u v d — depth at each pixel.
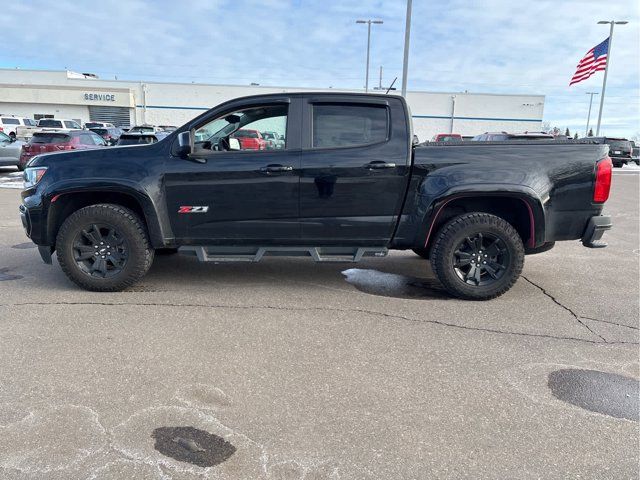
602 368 3.53
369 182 4.75
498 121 57.34
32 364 3.40
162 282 5.37
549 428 2.79
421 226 4.82
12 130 31.12
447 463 2.48
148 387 3.13
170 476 2.34
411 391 3.16
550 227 4.79
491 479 2.38
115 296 4.87
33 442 2.57
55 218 4.95
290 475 2.37
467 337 4.03
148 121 54.78
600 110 33.47
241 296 4.95
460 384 3.26
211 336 3.94
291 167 4.70
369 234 4.90
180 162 4.75
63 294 4.89
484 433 2.73
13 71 51.72
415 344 3.87
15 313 4.35
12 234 7.86
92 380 3.21
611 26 31.08
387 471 2.41
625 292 5.33
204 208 4.80
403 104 4.80
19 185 14.62
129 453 2.50
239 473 2.37
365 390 3.16
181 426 2.73
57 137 17.34
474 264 4.91
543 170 4.68
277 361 3.53
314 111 4.80
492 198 4.88
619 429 2.80
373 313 4.54
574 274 6.09
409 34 19.14
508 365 3.55
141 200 4.72
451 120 57.12
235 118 4.90
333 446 2.59
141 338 3.87
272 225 4.86
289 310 4.57
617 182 21.16
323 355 3.64
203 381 3.22
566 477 2.40
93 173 4.73
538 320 4.44
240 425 2.76
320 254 5.01
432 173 4.72
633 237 8.84
